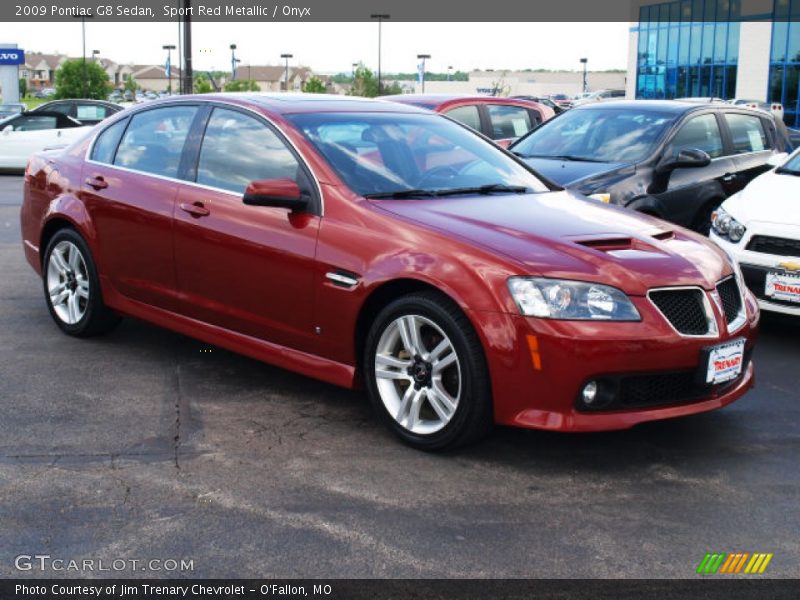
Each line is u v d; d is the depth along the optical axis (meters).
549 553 3.21
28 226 6.10
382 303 4.25
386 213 4.24
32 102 72.56
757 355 5.80
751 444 4.28
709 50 41.62
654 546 3.28
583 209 4.69
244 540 3.26
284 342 4.59
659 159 7.73
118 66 138.75
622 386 3.82
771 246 5.91
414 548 3.23
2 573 3.01
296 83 105.62
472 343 3.85
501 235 4.03
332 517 3.45
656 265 3.97
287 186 4.37
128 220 5.25
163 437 4.20
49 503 3.50
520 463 4.00
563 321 3.71
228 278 4.75
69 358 5.36
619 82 132.50
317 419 4.48
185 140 5.17
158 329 6.02
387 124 5.05
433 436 4.02
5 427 4.27
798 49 36.88
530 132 8.79
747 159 8.58
